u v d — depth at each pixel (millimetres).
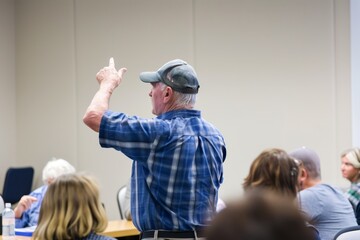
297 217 1133
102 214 2902
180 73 3178
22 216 5598
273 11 8398
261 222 1129
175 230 3037
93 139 8930
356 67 8320
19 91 9359
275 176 3381
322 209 4168
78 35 8953
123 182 8836
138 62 8680
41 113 9219
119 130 2988
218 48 8484
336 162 8352
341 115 8344
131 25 8703
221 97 8477
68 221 2814
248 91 8438
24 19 9297
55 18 9094
